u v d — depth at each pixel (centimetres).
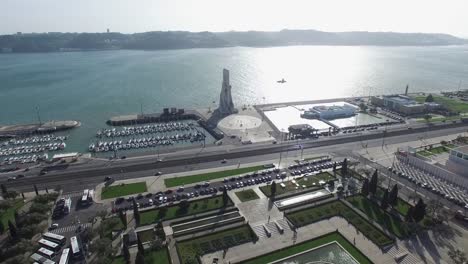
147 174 17700
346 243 12294
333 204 14800
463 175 16525
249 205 14662
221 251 11762
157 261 11156
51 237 12112
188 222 13350
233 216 13825
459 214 13912
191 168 18438
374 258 11500
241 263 11194
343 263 11331
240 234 12688
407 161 19325
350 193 15762
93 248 11144
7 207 13862
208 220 13512
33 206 13388
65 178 17262
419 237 12619
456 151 16912
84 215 13800
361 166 18850
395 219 13712
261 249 11900
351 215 14000
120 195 15412
